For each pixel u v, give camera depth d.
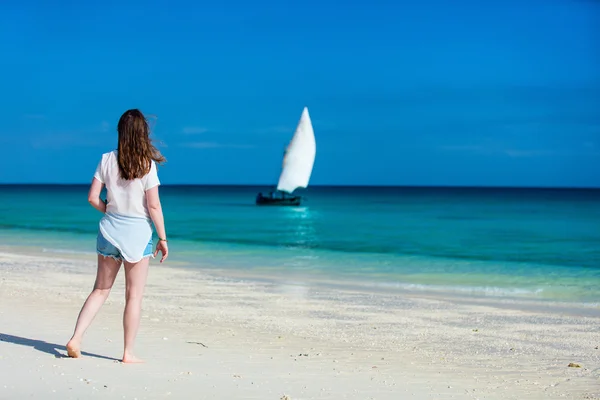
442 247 27.02
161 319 8.83
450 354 7.46
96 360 5.40
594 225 43.34
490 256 22.81
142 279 5.27
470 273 17.06
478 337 8.65
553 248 26.98
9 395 4.17
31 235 28.47
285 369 5.92
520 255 23.50
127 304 5.31
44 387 4.39
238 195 137.12
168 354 6.19
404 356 7.19
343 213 62.03
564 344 8.33
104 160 5.06
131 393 4.39
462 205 87.12
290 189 63.66
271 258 20.44
